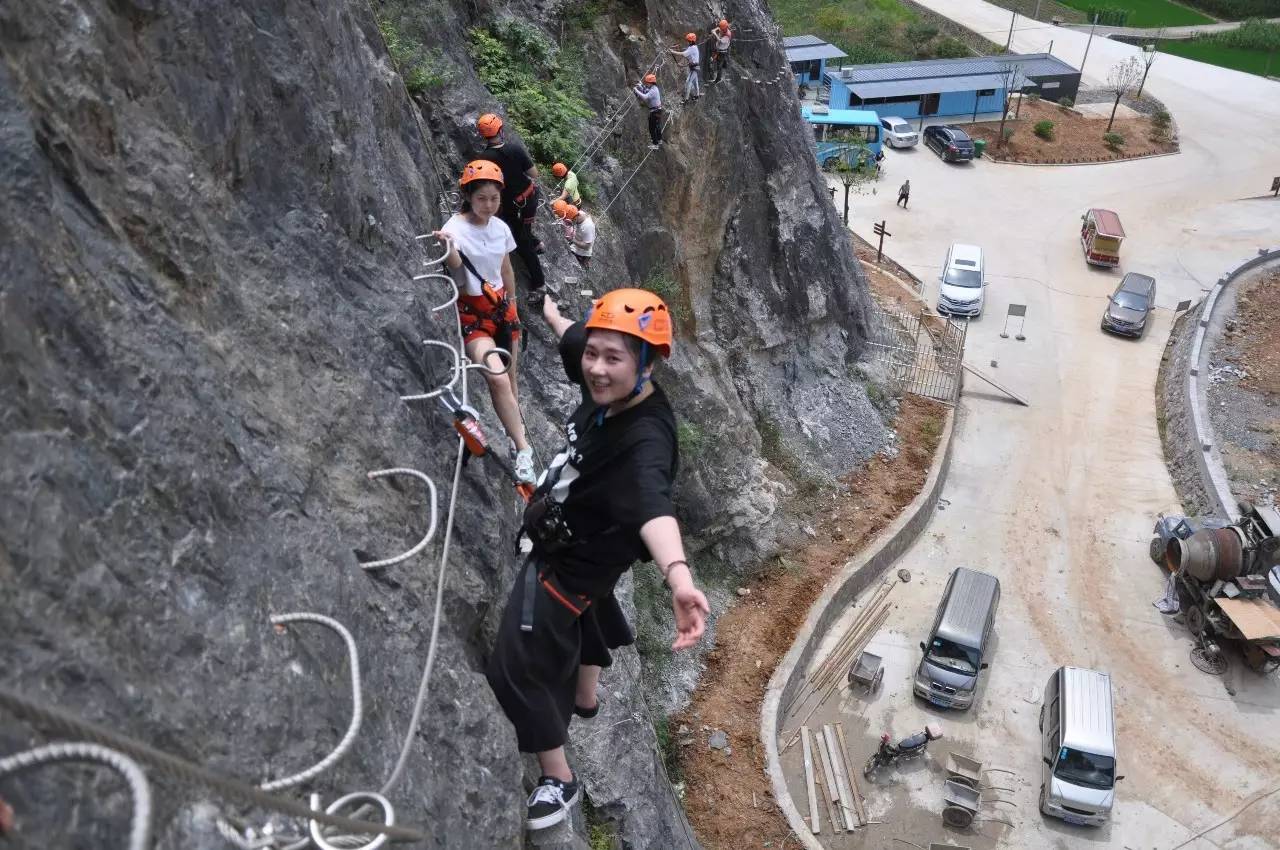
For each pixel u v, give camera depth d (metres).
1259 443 30.30
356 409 5.75
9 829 2.56
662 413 4.58
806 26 69.69
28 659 2.98
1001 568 25.89
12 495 3.18
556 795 6.00
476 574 6.52
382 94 9.23
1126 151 55.22
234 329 5.04
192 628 3.75
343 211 6.57
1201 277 42.59
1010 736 21.45
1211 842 19.66
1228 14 82.56
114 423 3.78
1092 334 37.44
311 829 3.59
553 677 5.48
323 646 4.43
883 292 38.59
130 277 4.26
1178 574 23.97
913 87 56.44
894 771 20.47
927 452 28.94
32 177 3.74
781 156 26.17
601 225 18.59
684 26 22.30
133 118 4.66
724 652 21.25
